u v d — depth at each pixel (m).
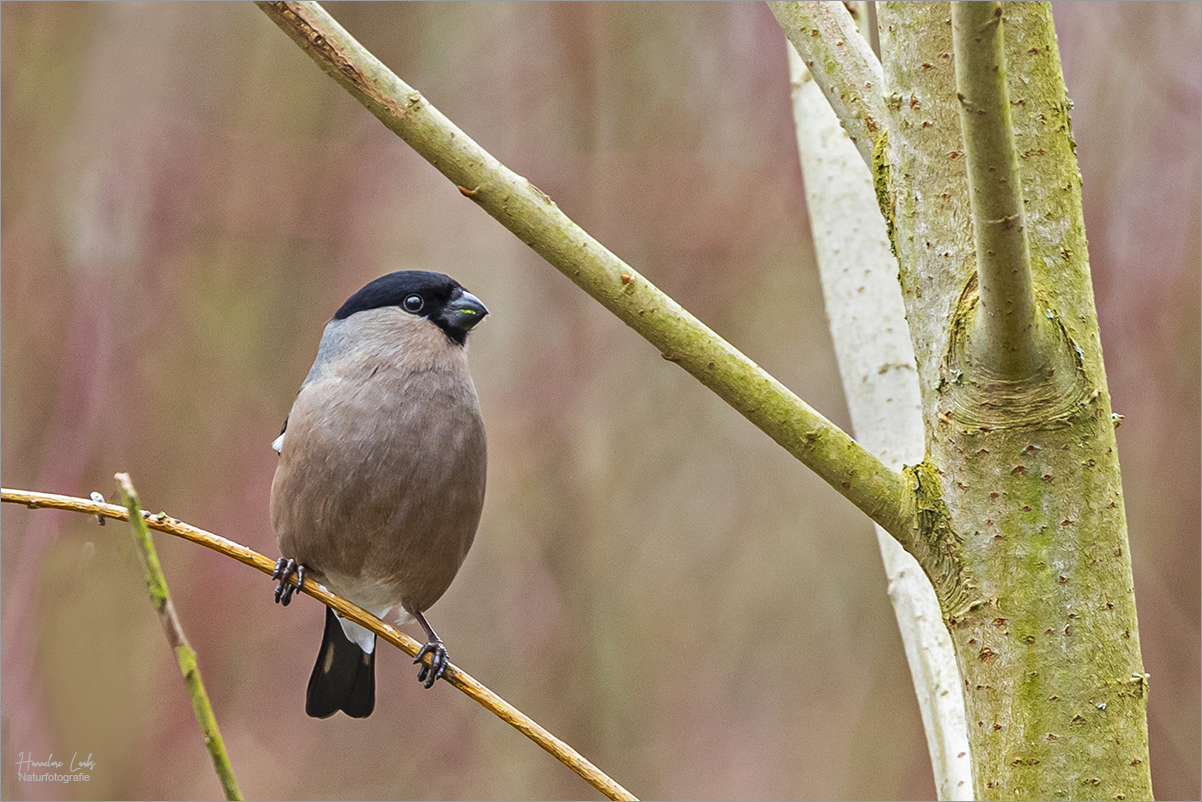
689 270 13.37
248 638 11.87
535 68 13.68
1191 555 11.52
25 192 12.35
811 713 13.19
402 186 13.38
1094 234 12.12
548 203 3.97
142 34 13.15
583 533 12.96
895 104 4.00
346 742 12.34
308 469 6.98
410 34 13.78
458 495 7.15
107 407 11.87
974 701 3.81
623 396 13.51
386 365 7.05
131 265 12.45
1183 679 11.29
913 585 5.12
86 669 11.16
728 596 13.51
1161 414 11.80
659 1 13.73
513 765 12.58
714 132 13.66
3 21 12.75
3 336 11.91
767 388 3.92
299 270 12.96
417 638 12.81
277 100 13.42
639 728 12.84
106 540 11.55
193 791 11.29
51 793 10.80
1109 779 3.63
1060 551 3.72
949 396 3.85
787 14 4.49
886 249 5.48
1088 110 12.27
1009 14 3.92
